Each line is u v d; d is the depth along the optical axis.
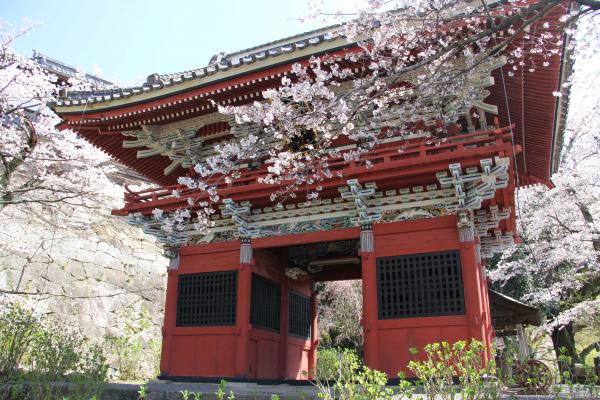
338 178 12.27
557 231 25.91
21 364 14.05
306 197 13.16
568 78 12.73
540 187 26.20
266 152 14.73
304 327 17.25
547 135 15.83
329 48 12.17
